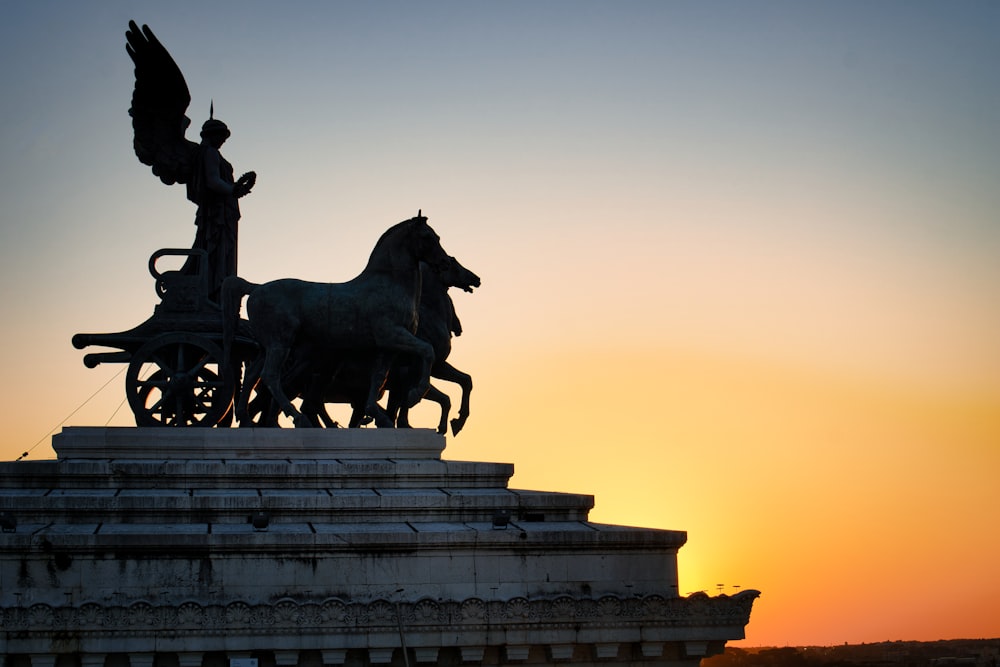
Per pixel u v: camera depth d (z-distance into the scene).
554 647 50.59
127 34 65.56
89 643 48.06
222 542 50.44
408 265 60.56
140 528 51.72
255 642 48.81
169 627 48.34
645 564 52.91
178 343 62.06
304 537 50.94
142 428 57.62
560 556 52.44
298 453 58.06
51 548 49.66
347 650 49.47
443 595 51.50
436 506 54.31
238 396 64.44
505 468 57.66
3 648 47.66
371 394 60.41
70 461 55.78
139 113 66.88
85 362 63.03
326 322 59.81
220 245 66.31
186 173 66.88
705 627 51.44
